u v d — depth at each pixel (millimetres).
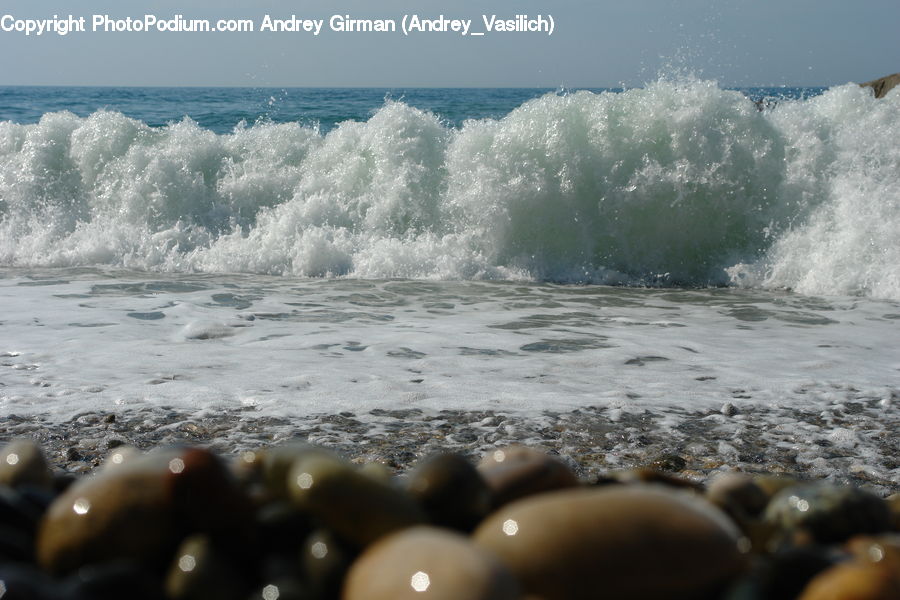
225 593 1212
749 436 3562
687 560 1256
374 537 1295
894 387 4293
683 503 1369
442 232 8695
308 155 9422
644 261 8414
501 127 8828
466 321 5875
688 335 5504
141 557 1286
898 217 7711
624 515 1295
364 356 4801
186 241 8617
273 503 1428
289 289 7094
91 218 9141
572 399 4047
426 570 1071
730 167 8453
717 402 4031
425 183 8828
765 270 7934
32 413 3723
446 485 1553
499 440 3467
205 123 21641
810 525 1626
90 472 3043
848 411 3908
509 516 1316
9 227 8938
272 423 3641
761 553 1615
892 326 5867
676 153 8523
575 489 1714
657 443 3463
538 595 1213
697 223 8430
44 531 1322
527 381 4348
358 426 3623
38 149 9367
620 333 5539
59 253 8305
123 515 1304
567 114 8672
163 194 9016
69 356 4664
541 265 8273
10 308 5957
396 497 1382
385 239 8453
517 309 6402
